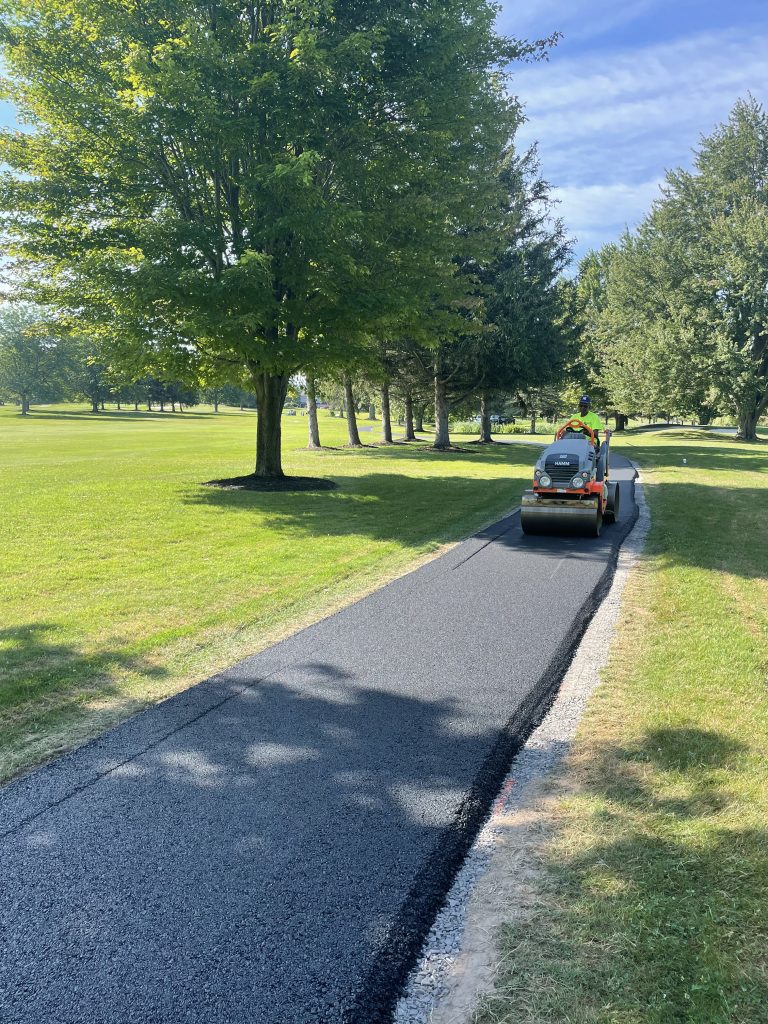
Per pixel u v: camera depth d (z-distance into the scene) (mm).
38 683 4945
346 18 13773
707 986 2229
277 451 17203
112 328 14375
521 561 8688
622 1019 2115
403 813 3373
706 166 40469
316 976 2393
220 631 6105
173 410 124375
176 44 12172
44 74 13258
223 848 3104
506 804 3463
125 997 2311
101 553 9070
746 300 37562
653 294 43031
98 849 3104
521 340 26641
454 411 37281
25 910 2721
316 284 13812
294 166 11727
